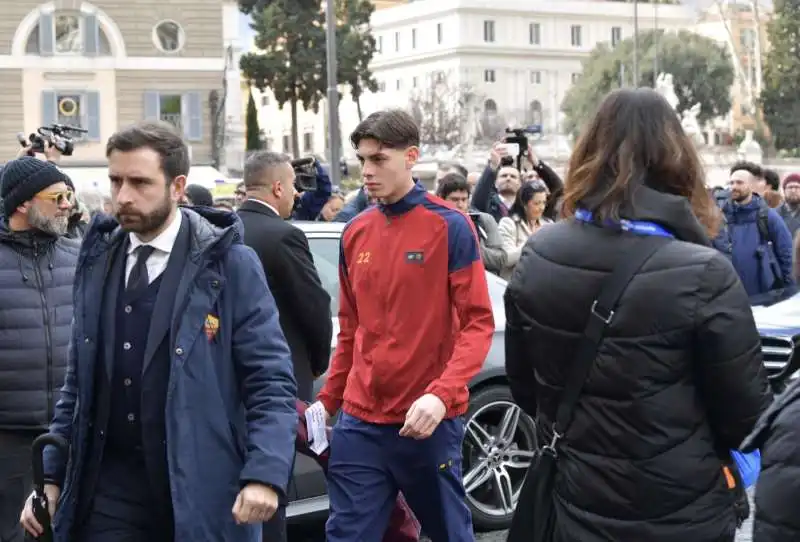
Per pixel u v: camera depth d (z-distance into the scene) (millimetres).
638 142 3605
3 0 53469
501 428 7551
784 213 13695
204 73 55875
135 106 55250
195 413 3891
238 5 61656
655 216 3527
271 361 4016
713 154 69438
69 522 4023
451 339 5227
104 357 4004
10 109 53750
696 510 3488
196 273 3951
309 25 62000
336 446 5309
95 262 4094
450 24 103875
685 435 3482
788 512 2721
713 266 3447
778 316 9680
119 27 54844
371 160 5188
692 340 3453
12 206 5863
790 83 85375
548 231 3727
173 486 3830
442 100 89062
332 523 5246
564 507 3625
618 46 88938
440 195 9680
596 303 3518
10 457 5871
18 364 5812
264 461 3881
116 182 3941
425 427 4961
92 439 4016
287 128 108500
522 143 11117
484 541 7219
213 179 38281
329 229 7492
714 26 108375
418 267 5168
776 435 2781
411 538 5570
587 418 3551
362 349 5277
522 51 105062
